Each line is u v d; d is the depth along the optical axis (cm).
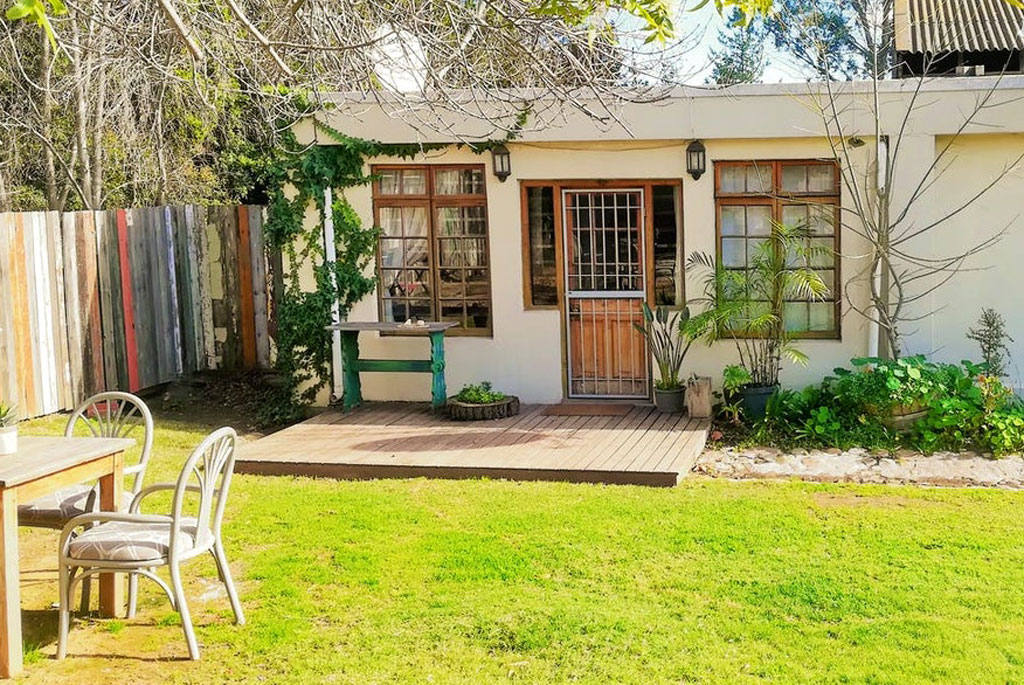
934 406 982
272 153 1727
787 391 1082
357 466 929
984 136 1071
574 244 1163
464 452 959
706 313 1082
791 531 750
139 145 1652
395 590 655
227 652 576
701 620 598
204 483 587
